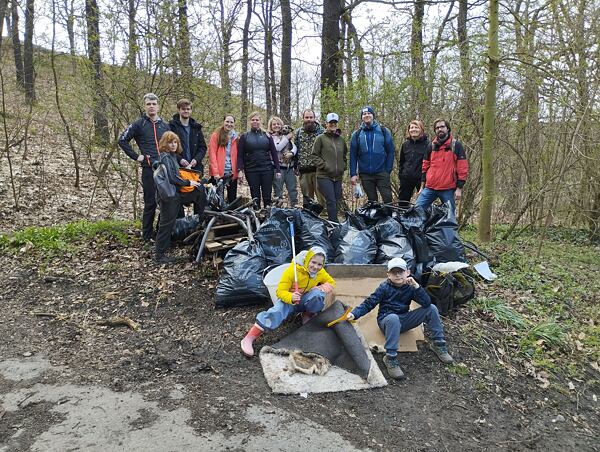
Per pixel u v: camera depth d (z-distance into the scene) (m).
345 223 5.55
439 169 6.57
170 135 5.76
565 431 3.69
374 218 5.74
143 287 5.34
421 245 5.34
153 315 4.82
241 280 4.75
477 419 3.68
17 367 3.92
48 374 3.83
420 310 4.21
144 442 3.09
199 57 7.97
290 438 3.20
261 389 3.72
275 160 7.25
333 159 6.73
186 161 6.17
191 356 4.14
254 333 4.21
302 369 3.88
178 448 3.05
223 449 3.06
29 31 11.27
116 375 3.84
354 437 3.29
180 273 5.64
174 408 3.44
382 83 8.55
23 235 6.59
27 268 5.84
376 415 3.55
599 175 8.86
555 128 8.30
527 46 8.16
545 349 4.66
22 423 3.26
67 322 4.68
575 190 9.32
